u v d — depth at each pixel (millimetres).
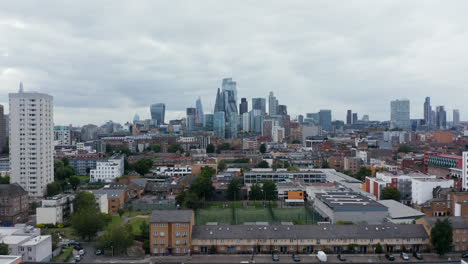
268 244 157125
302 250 157125
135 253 159125
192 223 165875
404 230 160625
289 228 162500
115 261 149500
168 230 156500
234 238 157125
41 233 182000
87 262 148000
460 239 156875
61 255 156875
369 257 152125
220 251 157000
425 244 157625
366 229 161125
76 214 186375
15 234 160125
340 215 192625
